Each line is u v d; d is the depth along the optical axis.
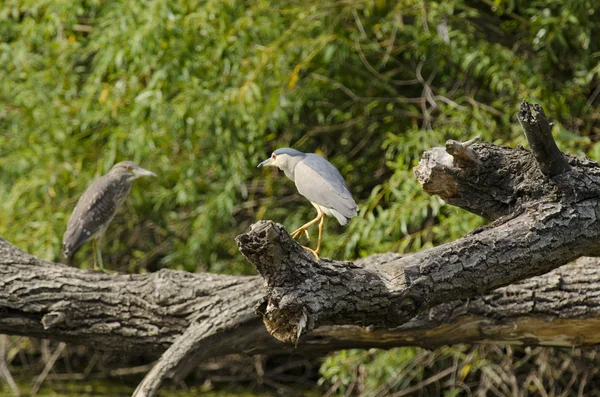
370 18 12.80
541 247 5.55
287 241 4.84
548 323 7.33
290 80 11.98
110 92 12.55
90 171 13.10
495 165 5.90
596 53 11.67
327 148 14.05
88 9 14.20
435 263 5.36
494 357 12.12
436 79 13.57
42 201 13.20
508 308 7.33
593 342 7.47
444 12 11.65
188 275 7.79
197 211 12.98
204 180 13.23
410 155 12.24
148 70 12.25
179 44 12.07
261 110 12.17
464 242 5.49
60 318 7.50
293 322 4.91
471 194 6.01
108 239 14.41
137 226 14.60
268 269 4.88
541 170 5.70
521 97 11.48
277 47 11.94
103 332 7.66
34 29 12.70
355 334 7.58
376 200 11.22
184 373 7.42
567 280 7.32
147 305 7.64
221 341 7.49
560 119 12.21
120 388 14.04
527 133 5.50
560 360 12.25
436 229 11.03
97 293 7.66
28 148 12.88
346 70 13.30
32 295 7.60
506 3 13.27
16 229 12.80
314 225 13.16
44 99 12.86
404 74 13.61
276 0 12.44
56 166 12.87
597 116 12.16
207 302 7.57
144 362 14.78
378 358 11.47
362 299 5.12
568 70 12.82
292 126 13.62
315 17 12.24
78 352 14.72
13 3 12.83
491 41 12.62
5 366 13.84
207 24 12.05
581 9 11.41
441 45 12.14
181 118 11.77
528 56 12.26
